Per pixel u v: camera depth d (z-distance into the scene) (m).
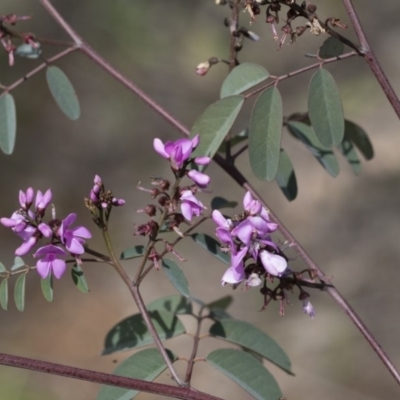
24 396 8.76
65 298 10.41
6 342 9.76
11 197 12.16
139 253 3.50
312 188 12.00
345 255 10.73
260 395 3.58
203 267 10.73
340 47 3.46
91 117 13.63
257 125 3.48
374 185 11.77
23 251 3.28
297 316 9.71
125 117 13.69
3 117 4.49
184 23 14.96
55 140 13.19
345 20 14.39
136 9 14.86
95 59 4.56
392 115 13.00
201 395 3.20
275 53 14.31
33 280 10.45
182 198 3.29
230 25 4.19
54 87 4.61
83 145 13.17
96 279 10.68
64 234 3.25
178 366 9.08
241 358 3.66
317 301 9.91
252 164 3.47
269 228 3.07
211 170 12.27
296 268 10.38
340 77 13.90
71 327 10.00
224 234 3.10
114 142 13.27
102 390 3.54
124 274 3.41
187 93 14.11
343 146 4.55
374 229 10.99
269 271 3.08
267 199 11.91
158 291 10.39
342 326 9.45
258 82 3.60
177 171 3.30
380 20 14.79
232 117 3.58
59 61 14.09
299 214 11.63
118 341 4.01
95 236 11.31
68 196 12.25
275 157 3.46
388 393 8.62
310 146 4.41
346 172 12.12
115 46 14.48
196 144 3.32
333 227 11.25
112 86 14.09
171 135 13.41
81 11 14.69
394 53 14.15
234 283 3.18
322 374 8.95
